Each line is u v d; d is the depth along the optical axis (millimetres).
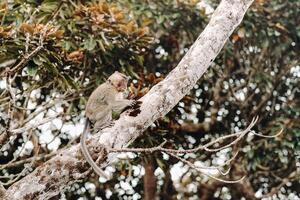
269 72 11375
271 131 10695
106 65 8297
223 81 11445
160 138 7664
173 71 5293
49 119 5699
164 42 11188
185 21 10703
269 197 11188
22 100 9062
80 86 8125
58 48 7152
